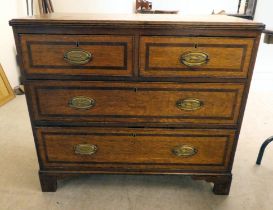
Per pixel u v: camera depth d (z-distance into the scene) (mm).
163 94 1038
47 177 1204
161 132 1112
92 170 1200
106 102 1058
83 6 3328
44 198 1200
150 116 1081
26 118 2020
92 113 1080
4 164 1442
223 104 1052
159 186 1297
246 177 1366
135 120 1091
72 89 1033
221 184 1215
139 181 1332
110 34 938
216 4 3357
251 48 952
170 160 1173
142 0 3301
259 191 1266
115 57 974
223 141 1126
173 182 1329
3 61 2438
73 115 1084
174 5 3426
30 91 1037
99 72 1000
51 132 1117
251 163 1488
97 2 3328
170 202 1189
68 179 1336
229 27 915
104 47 958
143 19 1005
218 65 981
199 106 1056
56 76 1008
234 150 1143
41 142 1141
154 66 987
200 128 1101
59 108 1070
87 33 937
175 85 1020
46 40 947
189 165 1182
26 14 2770
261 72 3201
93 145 1146
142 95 1041
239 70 987
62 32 935
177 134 1115
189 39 942
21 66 991
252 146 1666
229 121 1082
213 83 1013
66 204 1166
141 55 969
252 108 2264
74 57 971
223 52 960
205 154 1155
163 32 933
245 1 3174
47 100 1054
